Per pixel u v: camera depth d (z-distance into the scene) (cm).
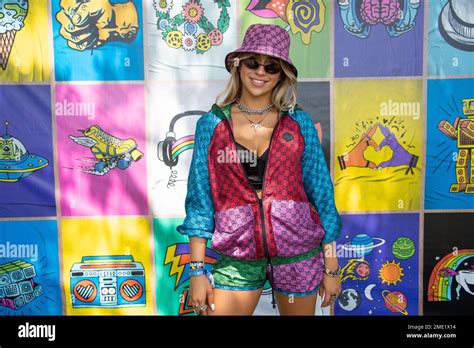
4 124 221
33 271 227
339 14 217
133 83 219
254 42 158
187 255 226
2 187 224
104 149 222
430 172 223
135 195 224
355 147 223
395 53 218
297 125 162
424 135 222
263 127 163
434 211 225
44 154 222
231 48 218
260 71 158
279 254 160
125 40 217
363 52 219
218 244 160
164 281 227
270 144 159
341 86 220
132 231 226
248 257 161
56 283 227
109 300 228
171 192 224
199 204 163
